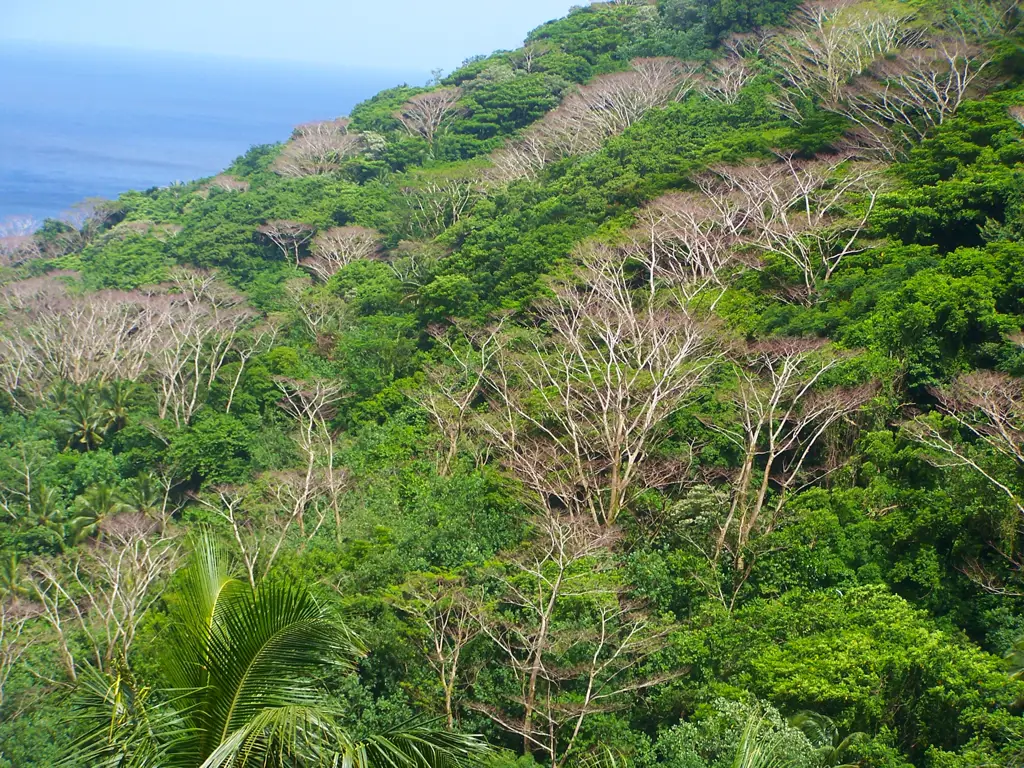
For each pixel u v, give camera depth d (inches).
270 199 3331.7
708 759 727.7
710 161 2084.2
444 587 1007.0
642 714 887.1
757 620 933.8
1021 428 1032.8
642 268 1803.6
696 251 1706.4
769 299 1593.3
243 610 339.6
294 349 2174.0
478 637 962.1
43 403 2201.0
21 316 2490.2
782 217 1627.7
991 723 703.1
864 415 1202.6
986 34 2230.6
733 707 747.4
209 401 2064.5
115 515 1635.1
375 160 3639.3
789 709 776.9
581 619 943.7
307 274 2851.9
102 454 1909.4
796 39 2709.2
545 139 3002.0
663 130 2516.0
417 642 951.6
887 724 762.8
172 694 344.8
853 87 2263.8
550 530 1067.3
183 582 356.5
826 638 847.7
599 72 3757.4
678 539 1117.1
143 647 956.6
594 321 1480.1
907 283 1315.2
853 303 1390.3
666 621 962.1
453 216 2783.0
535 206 2361.0
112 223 3801.7
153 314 2420.0
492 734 902.4
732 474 1256.2
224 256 2972.4
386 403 1838.1
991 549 983.0
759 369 1386.6
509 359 1612.9
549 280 1808.6
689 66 3144.7
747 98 2561.5
